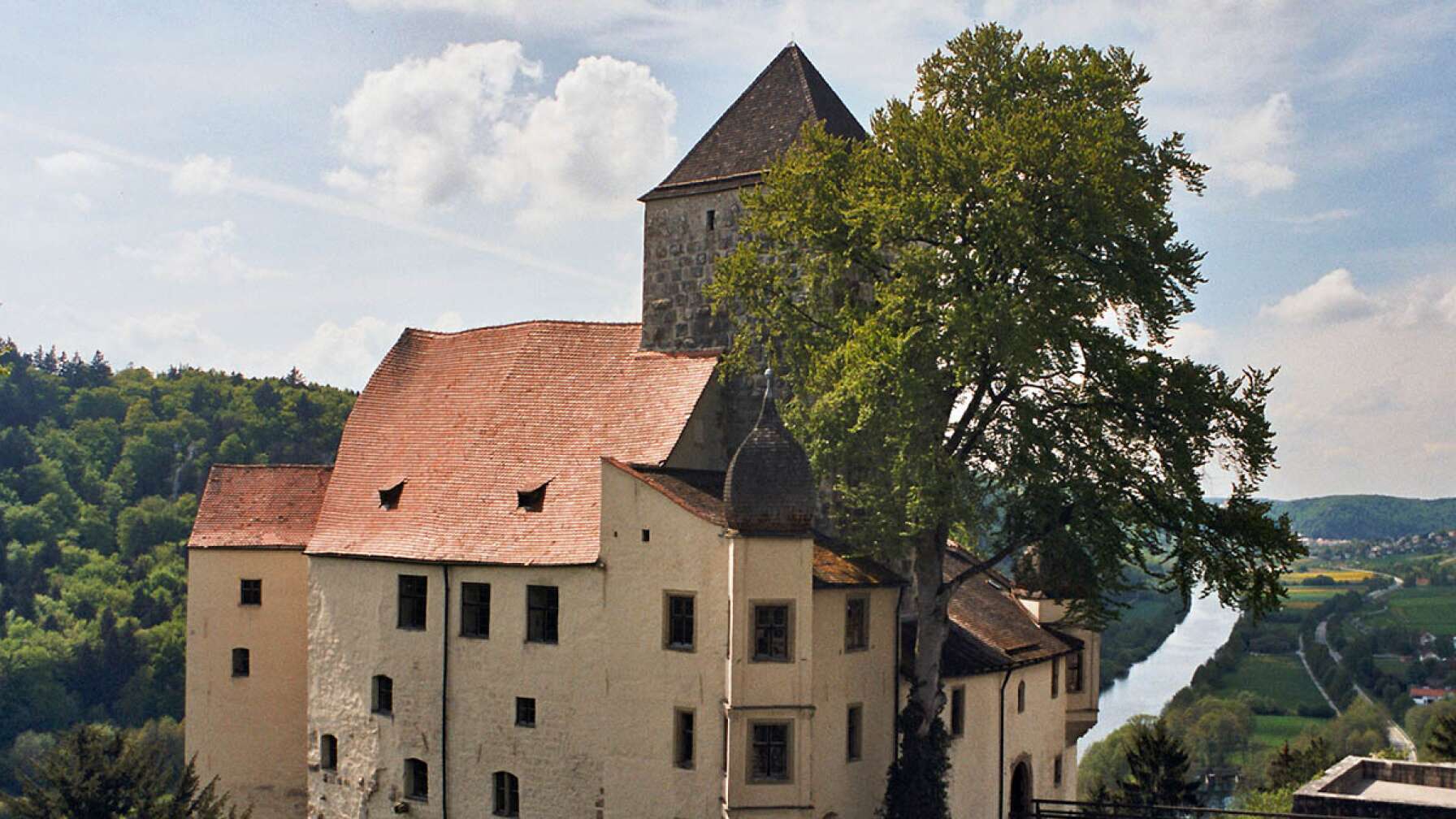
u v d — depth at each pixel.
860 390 41.47
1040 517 44.59
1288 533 44.00
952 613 53.75
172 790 58.06
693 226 55.00
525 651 47.44
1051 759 58.34
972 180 42.28
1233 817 72.50
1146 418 44.12
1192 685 166.88
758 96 56.72
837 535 50.47
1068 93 44.97
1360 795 45.25
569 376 54.38
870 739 46.09
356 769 51.62
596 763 45.62
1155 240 43.75
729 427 52.22
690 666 43.78
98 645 144.00
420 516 51.66
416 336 59.88
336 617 52.81
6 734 133.00
